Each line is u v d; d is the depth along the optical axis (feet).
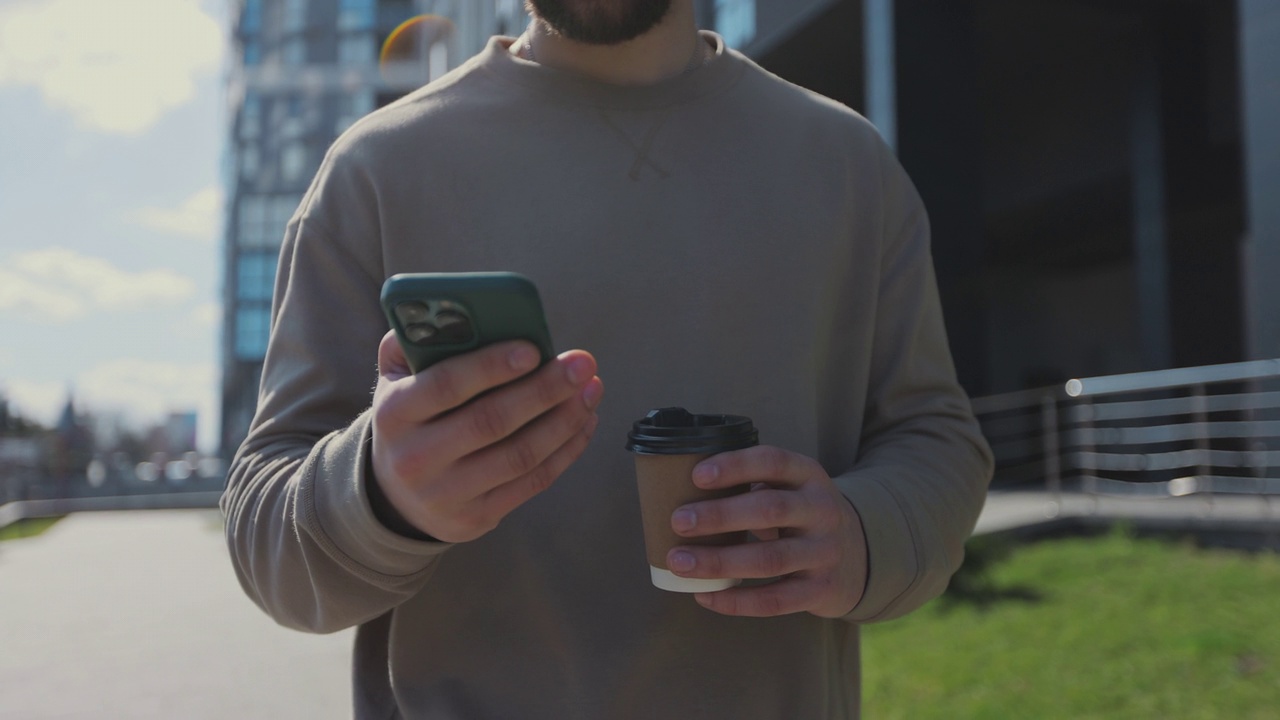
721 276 3.73
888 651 14.73
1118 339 53.01
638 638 3.46
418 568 2.92
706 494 2.84
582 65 3.99
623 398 3.60
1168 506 22.26
